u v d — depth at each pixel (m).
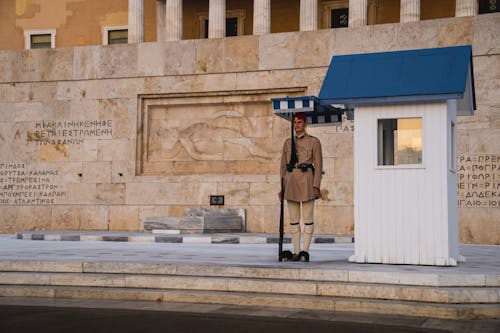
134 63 27.95
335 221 24.72
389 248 11.99
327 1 37.69
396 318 9.03
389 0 36.09
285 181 12.59
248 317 9.08
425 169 11.83
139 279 11.13
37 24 40.50
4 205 28.77
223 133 27.20
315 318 9.00
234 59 26.78
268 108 26.66
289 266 11.26
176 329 8.24
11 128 28.92
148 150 28.05
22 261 12.22
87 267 11.91
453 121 12.60
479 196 22.45
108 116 28.09
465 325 8.58
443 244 11.69
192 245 19.08
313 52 25.69
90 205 27.95
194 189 26.84
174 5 32.81
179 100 27.61
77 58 28.48
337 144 24.86
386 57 12.39
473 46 23.17
